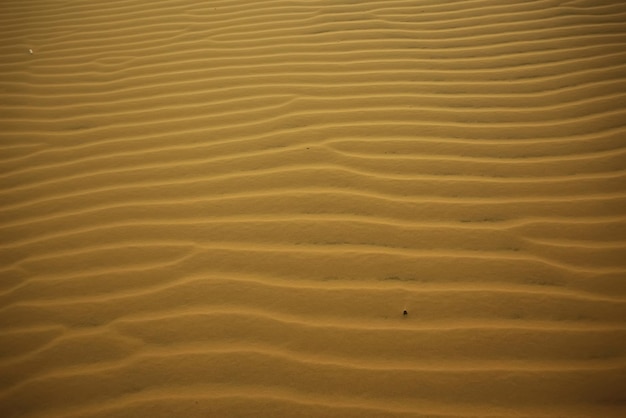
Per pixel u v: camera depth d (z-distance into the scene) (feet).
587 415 5.93
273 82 11.87
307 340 6.86
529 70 11.47
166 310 7.35
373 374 6.45
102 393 6.46
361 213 8.52
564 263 7.59
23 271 8.07
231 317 7.19
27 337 7.16
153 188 9.39
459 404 6.12
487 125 10.09
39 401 6.42
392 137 9.96
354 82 11.60
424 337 6.80
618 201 8.42
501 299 7.18
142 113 11.37
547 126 9.95
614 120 9.92
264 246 8.13
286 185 9.16
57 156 10.42
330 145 9.91
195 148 10.20
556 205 8.44
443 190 8.82
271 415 6.11
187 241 8.33
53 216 9.02
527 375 6.33
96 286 7.76
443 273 7.55
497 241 7.95
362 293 7.36
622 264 7.52
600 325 6.80
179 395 6.38
